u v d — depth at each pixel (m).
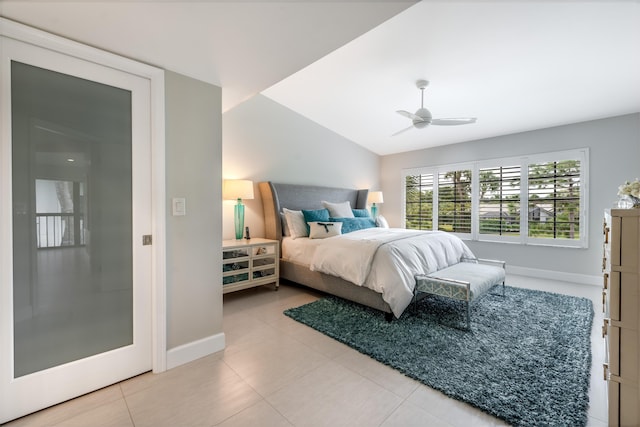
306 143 4.88
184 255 2.04
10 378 1.47
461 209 5.18
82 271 1.68
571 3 2.10
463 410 1.55
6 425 1.45
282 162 4.53
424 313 2.89
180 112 2.02
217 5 1.33
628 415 1.23
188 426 1.45
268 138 4.34
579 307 3.01
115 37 1.58
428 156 5.63
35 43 1.50
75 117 1.64
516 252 4.57
